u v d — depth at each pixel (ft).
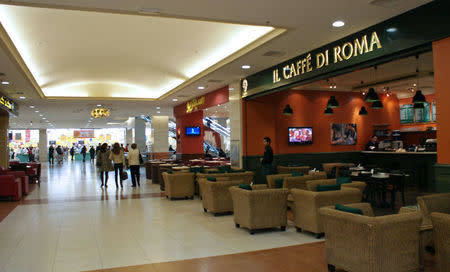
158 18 22.74
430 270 13.88
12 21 22.40
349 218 12.64
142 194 35.73
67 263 15.29
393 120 47.37
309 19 19.21
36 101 47.55
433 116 44.73
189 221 23.17
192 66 34.81
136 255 16.25
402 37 18.42
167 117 73.56
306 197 19.15
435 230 12.40
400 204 28.09
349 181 22.22
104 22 23.24
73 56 30.76
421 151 39.11
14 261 15.61
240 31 25.07
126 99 48.88
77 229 21.36
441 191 16.60
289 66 27.99
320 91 42.47
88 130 145.79
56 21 22.80
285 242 18.01
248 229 20.89
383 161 41.63
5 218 24.73
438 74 16.78
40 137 116.67
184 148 57.00
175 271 14.14
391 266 12.19
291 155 40.22
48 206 29.40
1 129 48.37
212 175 29.19
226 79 36.17
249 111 36.63
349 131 43.96
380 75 36.78
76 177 55.11
